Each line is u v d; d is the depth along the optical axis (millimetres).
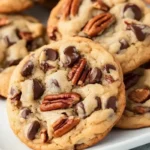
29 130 419
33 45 508
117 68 426
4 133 439
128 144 409
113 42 453
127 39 453
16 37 507
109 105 412
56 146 413
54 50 440
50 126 416
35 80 432
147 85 445
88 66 430
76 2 482
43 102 426
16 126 427
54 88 427
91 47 438
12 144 428
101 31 458
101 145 412
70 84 427
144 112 434
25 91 431
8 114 434
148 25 461
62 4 499
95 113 412
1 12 525
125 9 468
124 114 435
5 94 470
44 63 437
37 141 418
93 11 475
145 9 472
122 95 418
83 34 464
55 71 435
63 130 410
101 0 479
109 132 427
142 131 427
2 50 498
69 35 470
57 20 492
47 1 548
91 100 415
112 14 470
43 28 518
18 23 518
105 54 432
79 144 414
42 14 557
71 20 476
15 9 523
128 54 448
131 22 460
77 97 417
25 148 423
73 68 431
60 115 417
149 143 433
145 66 457
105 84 422
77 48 437
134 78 448
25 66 438
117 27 463
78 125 413
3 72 485
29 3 525
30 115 426
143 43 451
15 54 495
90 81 424
